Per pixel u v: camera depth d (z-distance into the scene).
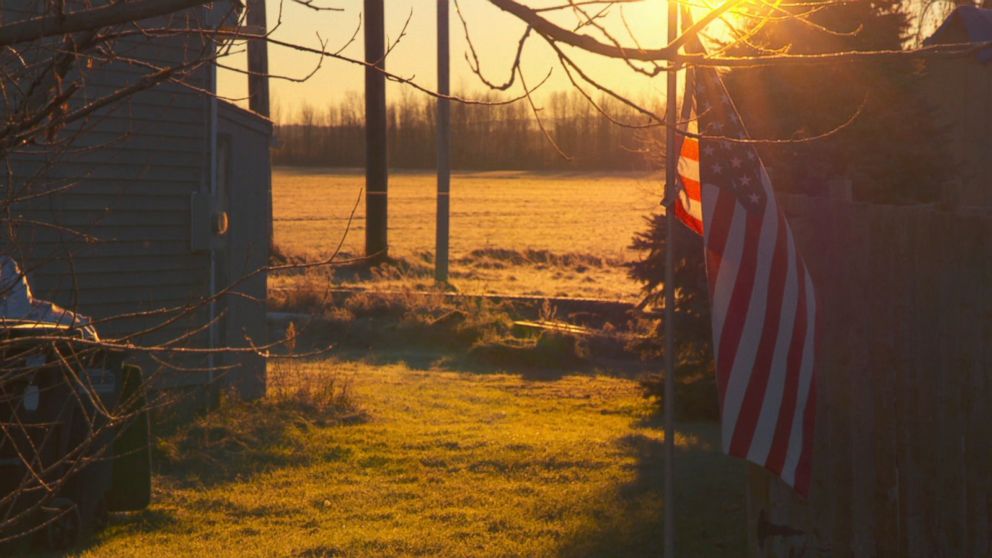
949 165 13.16
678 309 13.80
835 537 6.16
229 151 13.68
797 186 12.18
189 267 12.00
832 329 6.11
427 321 20.92
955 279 6.16
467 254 47.94
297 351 18.88
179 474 9.73
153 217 11.55
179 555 7.30
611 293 33.09
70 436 7.29
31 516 7.15
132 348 3.21
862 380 6.21
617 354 19.67
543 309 23.86
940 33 15.20
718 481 9.55
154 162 11.50
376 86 34.03
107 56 3.25
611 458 10.60
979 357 6.12
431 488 9.44
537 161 135.38
